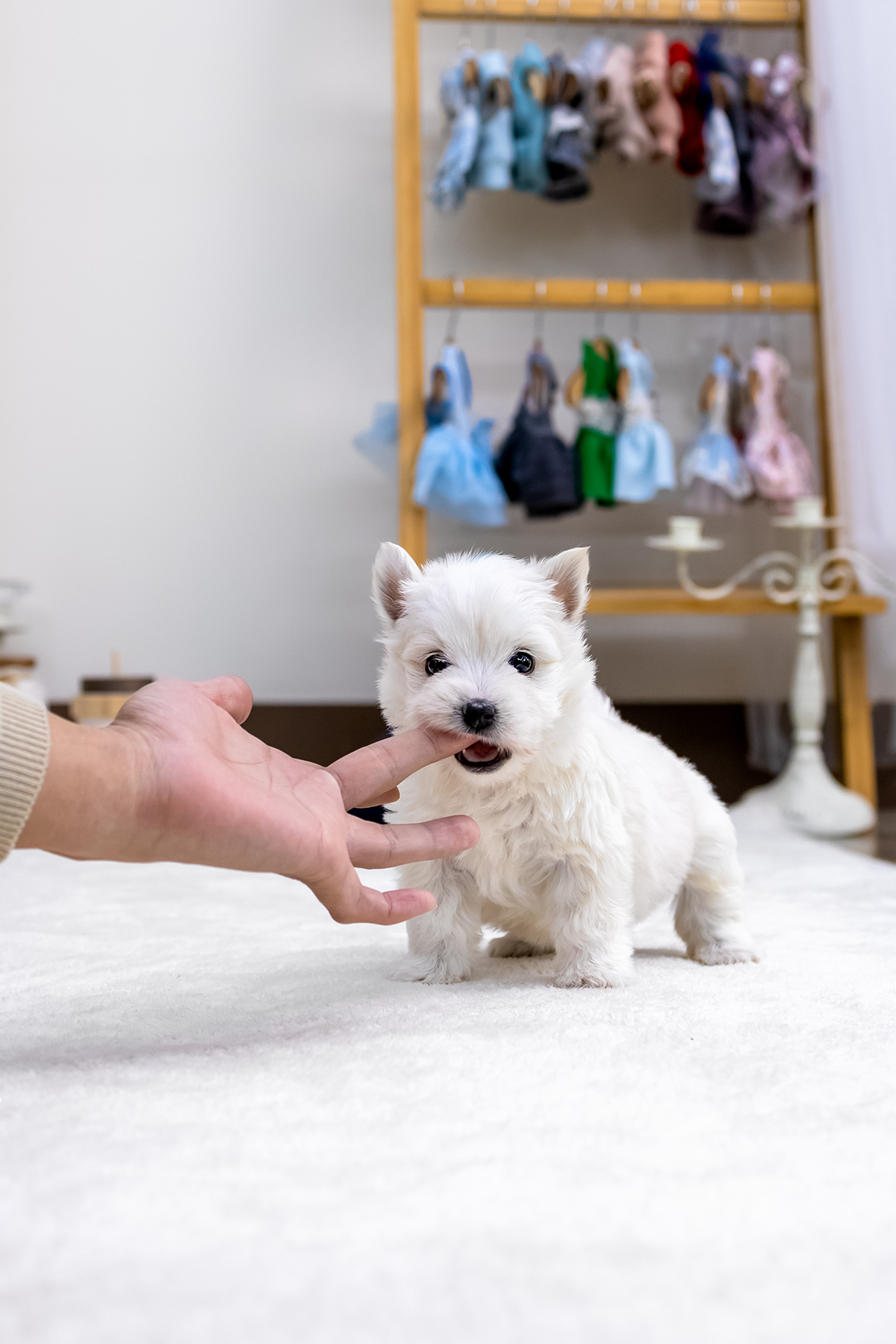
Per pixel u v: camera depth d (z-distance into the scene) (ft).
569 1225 1.91
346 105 12.22
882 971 4.03
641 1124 2.40
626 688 12.03
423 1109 2.51
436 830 3.34
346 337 12.17
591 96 10.77
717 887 4.40
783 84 10.72
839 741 11.14
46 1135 2.34
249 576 12.05
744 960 4.29
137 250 12.10
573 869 3.87
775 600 10.22
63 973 4.12
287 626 12.05
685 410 12.14
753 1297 1.68
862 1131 2.36
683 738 11.92
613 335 12.14
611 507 11.79
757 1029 3.19
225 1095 2.61
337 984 3.89
